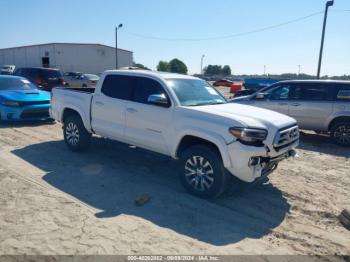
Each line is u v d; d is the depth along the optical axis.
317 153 8.40
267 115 5.25
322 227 4.31
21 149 7.41
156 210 4.59
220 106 5.56
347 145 9.16
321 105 9.41
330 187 5.81
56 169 6.11
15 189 5.03
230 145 4.60
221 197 5.13
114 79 6.36
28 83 11.47
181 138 5.18
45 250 3.45
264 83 25.94
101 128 6.54
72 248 3.51
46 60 49.53
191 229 4.09
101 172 6.06
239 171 4.62
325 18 20.72
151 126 5.62
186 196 5.09
